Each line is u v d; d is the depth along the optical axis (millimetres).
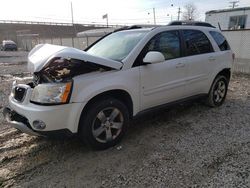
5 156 3385
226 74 5414
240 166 3006
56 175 2943
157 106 4039
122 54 3740
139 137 3850
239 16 17953
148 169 2994
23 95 3236
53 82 3080
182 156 3260
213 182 2713
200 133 3961
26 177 2922
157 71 3838
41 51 3475
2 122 4680
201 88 4746
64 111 3014
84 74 3223
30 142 3793
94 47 4520
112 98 3424
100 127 3367
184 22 4664
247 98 6008
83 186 2730
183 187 2648
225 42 5297
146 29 4141
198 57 4520
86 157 3307
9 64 16516
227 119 4562
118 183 2754
